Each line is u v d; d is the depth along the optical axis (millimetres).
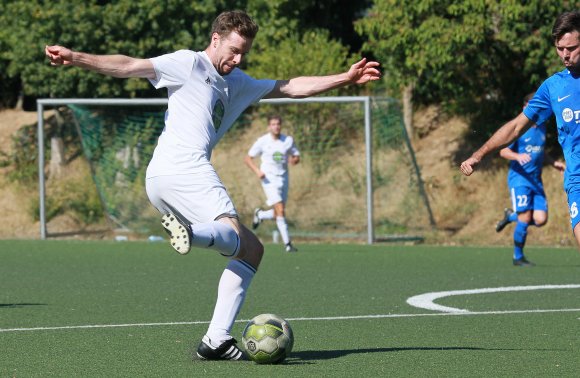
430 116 51750
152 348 15531
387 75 47250
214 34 13859
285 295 23453
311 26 53312
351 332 17312
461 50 41750
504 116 48469
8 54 51250
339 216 44906
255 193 46781
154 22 49219
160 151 13750
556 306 21062
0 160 54125
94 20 48875
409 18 42094
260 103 44844
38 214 48844
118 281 26906
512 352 14914
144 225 46094
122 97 50312
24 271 29844
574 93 13414
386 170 45156
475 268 30297
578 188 13367
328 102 44875
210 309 20922
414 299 22500
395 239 42344
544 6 39531
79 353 15078
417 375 12922
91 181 50375
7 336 16984
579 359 14234
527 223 30734
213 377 12844
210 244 13031
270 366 13641
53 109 56938
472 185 46125
